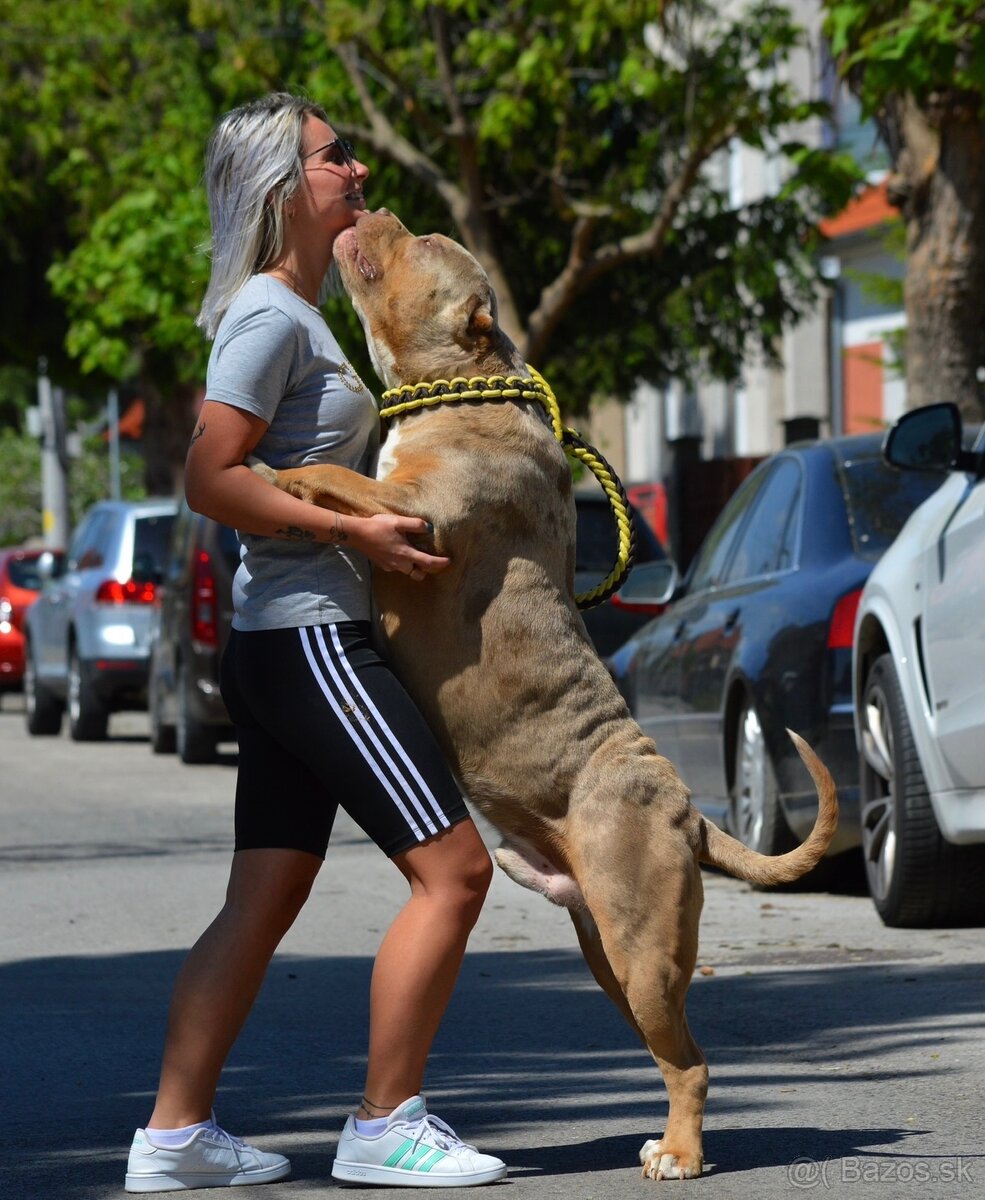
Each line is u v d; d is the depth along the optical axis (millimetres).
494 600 6477
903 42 17109
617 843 6266
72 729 28328
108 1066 8500
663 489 39750
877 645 11992
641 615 20500
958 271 19938
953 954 10484
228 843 16469
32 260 47375
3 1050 8844
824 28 18062
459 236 32031
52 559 29844
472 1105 7617
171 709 25000
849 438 14000
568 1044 8742
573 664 6484
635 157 30984
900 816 11047
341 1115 7504
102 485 78938
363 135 27500
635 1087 7871
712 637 13867
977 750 10133
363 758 6312
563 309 27250
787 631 12500
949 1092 7637
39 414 67688
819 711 12211
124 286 31312
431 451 6547
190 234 30984
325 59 30781
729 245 33531
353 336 30828
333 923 12312
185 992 6496
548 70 25203
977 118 19453
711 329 34562
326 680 6352
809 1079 7910
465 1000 9797
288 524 6309
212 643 22969
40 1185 6590
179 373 39125
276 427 6527
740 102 25812
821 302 42031
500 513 6516
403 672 6578
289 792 6617
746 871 6426
